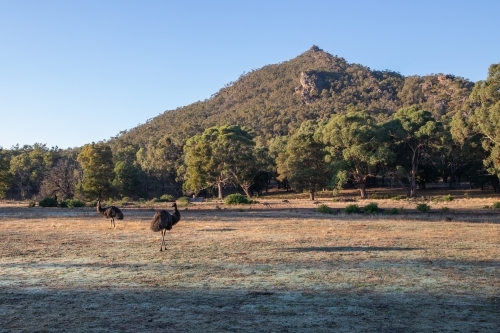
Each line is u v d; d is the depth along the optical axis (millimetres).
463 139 54156
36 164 88875
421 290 8547
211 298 8047
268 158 75438
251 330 6305
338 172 55719
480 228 19891
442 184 84562
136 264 11336
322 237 16672
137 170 83750
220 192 69125
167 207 40906
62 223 23438
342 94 166000
